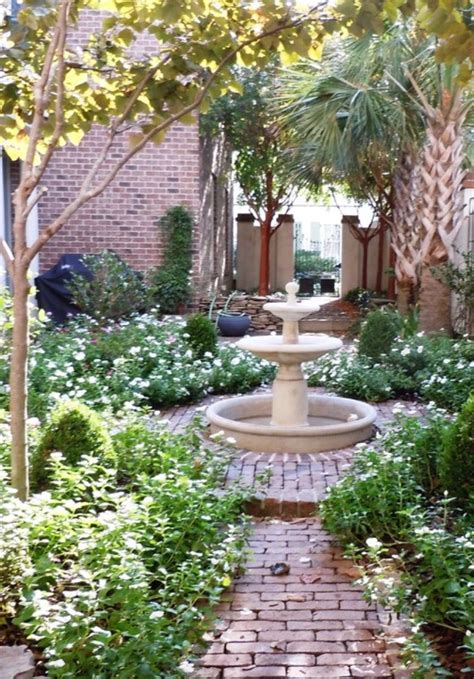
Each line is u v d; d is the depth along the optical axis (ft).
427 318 33.94
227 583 10.72
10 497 11.07
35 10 11.28
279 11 12.19
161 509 12.24
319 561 12.86
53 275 35.86
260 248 55.83
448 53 11.24
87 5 13.24
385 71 31.60
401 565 11.94
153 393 23.86
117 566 9.70
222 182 51.03
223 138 50.11
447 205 33.40
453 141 33.01
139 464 15.24
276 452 18.47
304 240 68.85
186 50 12.89
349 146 31.50
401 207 37.78
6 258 11.43
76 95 13.60
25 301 11.43
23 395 11.62
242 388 26.37
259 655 9.91
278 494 15.28
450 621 10.24
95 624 9.37
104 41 13.43
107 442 14.90
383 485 13.35
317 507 14.76
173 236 40.29
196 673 9.41
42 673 9.02
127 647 8.45
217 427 19.39
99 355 26.03
